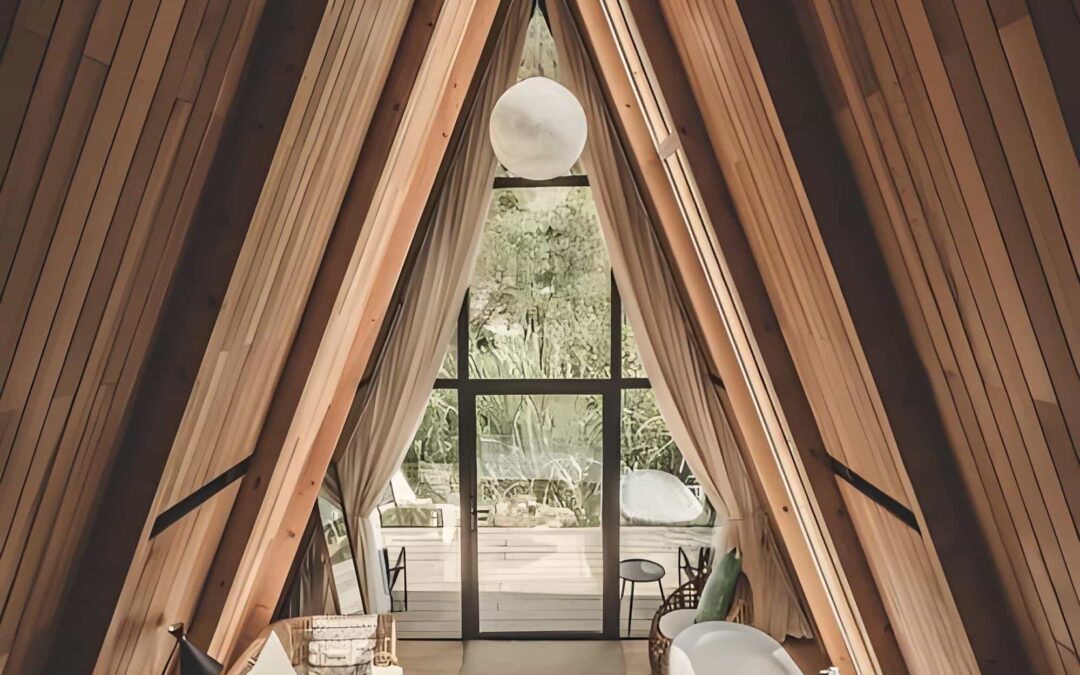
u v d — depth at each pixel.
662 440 4.86
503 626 4.97
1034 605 1.49
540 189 4.70
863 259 1.53
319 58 1.57
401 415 4.57
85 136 1.04
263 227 1.69
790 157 1.55
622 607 4.95
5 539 1.31
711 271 2.89
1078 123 0.87
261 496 2.68
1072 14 0.81
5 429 1.16
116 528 1.62
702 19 1.86
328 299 2.50
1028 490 1.33
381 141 2.35
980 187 1.08
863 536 2.39
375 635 3.81
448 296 4.53
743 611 4.14
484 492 4.91
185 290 1.55
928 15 1.01
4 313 1.05
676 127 2.40
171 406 1.59
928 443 1.56
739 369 3.18
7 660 1.54
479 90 4.39
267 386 2.42
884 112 1.26
